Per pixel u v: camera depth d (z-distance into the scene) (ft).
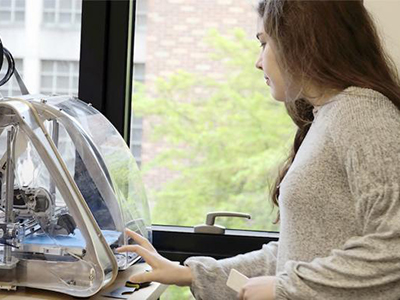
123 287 5.07
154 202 6.79
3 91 6.84
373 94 4.02
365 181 3.79
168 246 6.61
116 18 6.56
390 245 3.71
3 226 4.74
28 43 6.86
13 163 4.76
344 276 3.80
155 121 6.78
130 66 6.74
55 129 5.05
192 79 6.72
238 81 6.68
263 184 6.68
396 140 3.81
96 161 5.10
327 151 4.00
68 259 4.74
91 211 5.02
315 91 4.29
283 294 3.92
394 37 5.79
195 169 6.75
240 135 6.70
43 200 4.81
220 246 6.57
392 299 3.80
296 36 4.21
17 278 4.84
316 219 4.05
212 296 4.74
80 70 6.60
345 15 4.22
